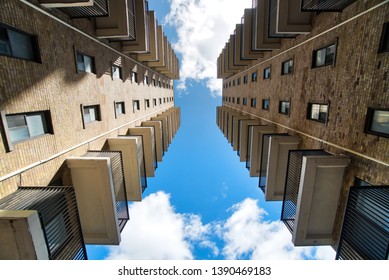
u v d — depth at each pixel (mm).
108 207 7691
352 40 7031
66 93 7598
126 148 10906
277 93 13508
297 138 10555
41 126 6543
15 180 5395
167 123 23562
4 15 5141
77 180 7648
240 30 19172
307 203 7402
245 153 17328
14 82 5391
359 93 6730
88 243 8000
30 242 4066
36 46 6258
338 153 7699
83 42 8773
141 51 12977
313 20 9336
